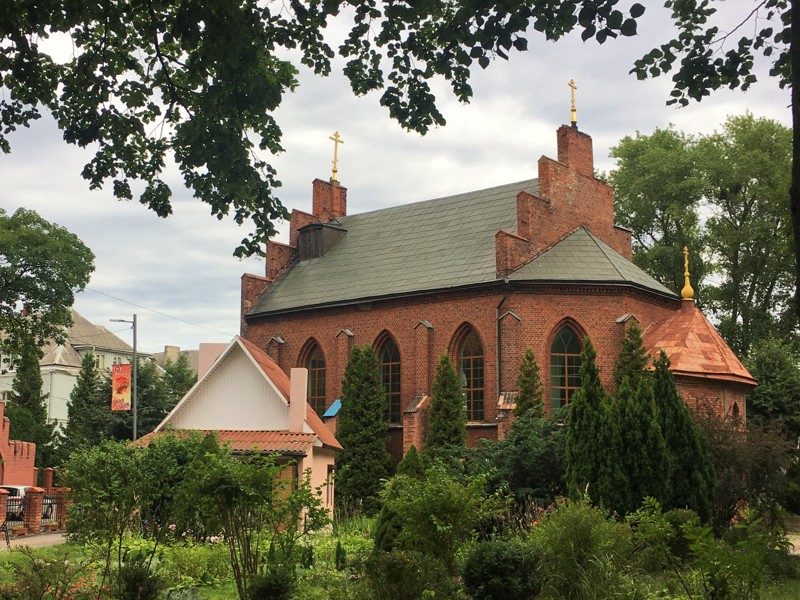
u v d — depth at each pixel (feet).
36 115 59.21
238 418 124.57
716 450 94.84
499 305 139.03
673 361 129.39
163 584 50.34
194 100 59.26
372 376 145.38
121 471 55.26
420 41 53.78
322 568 67.26
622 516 85.61
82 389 224.33
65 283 189.57
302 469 110.73
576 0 44.86
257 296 173.68
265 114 58.80
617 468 86.58
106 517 54.95
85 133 59.41
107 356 342.64
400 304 151.64
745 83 48.88
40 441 206.90
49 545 94.07
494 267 144.15
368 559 45.93
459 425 134.21
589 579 53.72
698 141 203.51
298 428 119.14
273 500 56.44
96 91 58.13
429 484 59.67
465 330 144.36
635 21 44.01
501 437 130.72
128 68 58.70
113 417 218.59
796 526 114.83
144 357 354.54
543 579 50.42
